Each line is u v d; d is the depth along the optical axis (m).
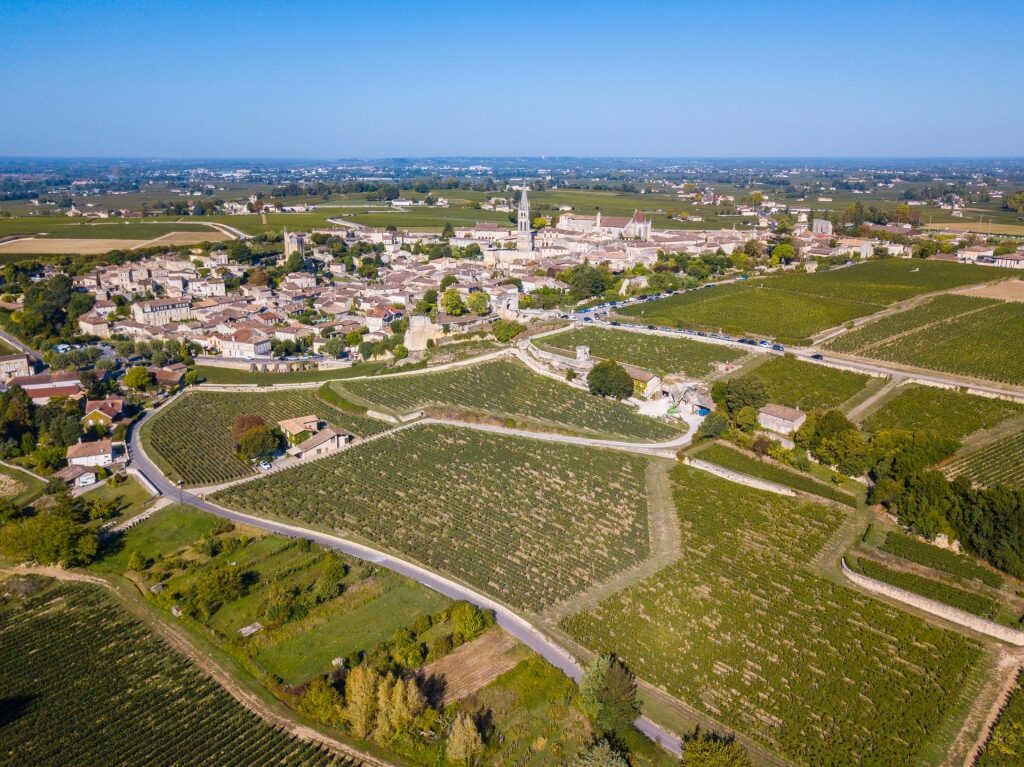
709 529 153.00
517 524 155.88
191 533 154.00
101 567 142.62
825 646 118.50
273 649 119.00
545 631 122.19
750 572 138.25
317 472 180.00
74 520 152.88
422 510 161.62
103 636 122.44
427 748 99.31
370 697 102.62
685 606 128.62
